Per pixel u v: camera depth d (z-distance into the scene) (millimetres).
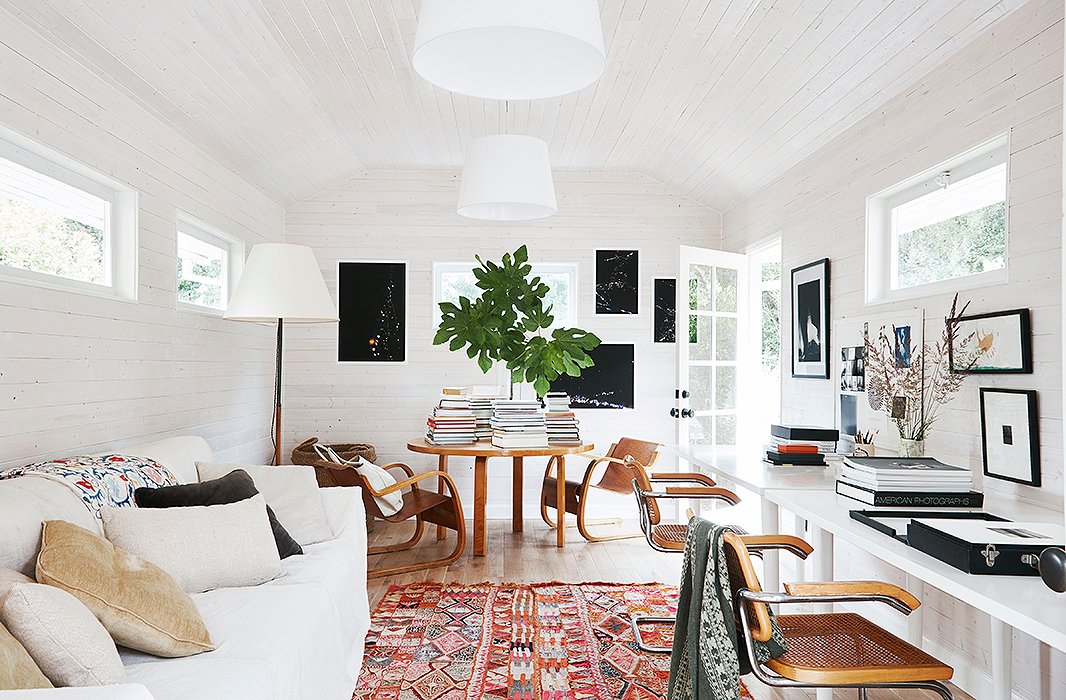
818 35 3234
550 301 6250
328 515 3428
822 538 2943
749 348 5719
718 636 2021
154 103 3660
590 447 5000
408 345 6141
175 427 4070
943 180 3219
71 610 1687
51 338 2943
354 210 6141
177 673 1882
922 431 3020
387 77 4141
